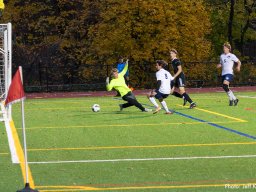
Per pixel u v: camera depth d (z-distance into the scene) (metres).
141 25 74.38
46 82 74.94
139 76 76.06
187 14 75.94
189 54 77.19
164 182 17.98
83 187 17.42
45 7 79.69
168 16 74.38
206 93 63.91
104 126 32.59
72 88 74.12
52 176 19.03
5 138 27.98
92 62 79.25
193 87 76.38
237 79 78.00
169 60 75.94
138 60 75.75
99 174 19.30
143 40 75.38
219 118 35.84
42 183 18.03
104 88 75.06
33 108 46.06
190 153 23.17
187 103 47.47
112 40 75.62
